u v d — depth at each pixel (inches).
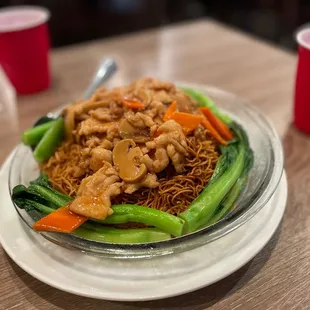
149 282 9.7
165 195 11.9
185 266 10.0
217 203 11.1
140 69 23.2
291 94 19.3
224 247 10.4
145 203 11.9
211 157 12.8
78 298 10.2
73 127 13.5
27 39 19.5
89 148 12.4
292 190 13.4
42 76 21.1
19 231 11.4
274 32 42.2
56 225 10.3
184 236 10.0
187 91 16.1
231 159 12.6
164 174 12.4
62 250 10.7
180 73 22.5
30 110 19.7
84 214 10.5
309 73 14.9
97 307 9.9
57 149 14.0
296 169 14.3
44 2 40.4
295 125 16.7
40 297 10.2
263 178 11.7
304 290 10.1
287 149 15.4
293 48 38.4
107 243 10.1
